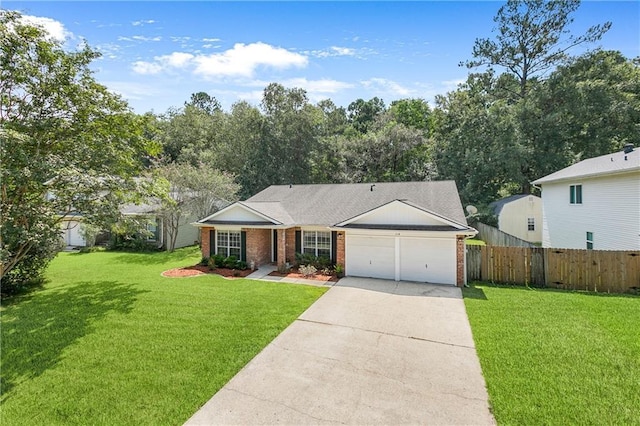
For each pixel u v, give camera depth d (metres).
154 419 4.97
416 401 5.43
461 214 14.31
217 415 5.07
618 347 7.16
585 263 12.08
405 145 35.31
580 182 18.05
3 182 9.91
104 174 11.98
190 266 16.69
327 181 36.75
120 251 21.91
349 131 45.72
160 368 6.46
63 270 15.79
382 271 14.10
